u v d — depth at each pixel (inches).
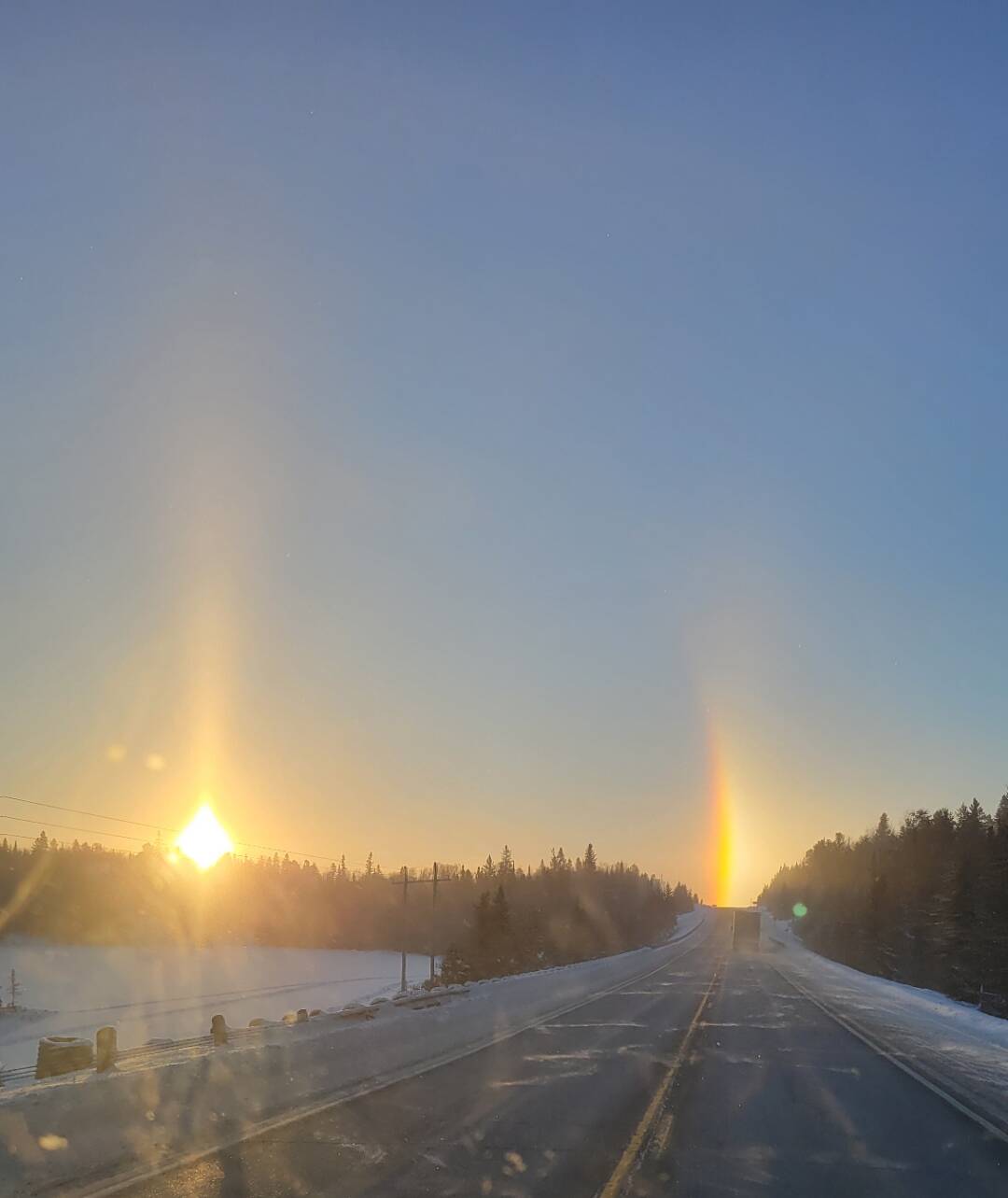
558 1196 295.6
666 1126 408.2
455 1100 459.2
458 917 4712.1
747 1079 546.9
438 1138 373.7
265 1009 2294.5
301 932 5022.1
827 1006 1115.3
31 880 4680.1
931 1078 583.2
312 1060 490.3
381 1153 346.3
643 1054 641.6
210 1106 387.2
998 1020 970.1
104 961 3782.0
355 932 4891.7
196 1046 579.2
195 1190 291.0
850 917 3663.9
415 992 951.0
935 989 2380.7
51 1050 467.2
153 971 3447.3
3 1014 2233.0
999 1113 472.4
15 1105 299.0
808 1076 569.9
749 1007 1066.1
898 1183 327.0
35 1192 281.3
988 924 2160.4
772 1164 347.3
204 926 5049.2
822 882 5959.6
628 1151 358.3
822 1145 383.2
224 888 5211.6
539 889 4891.7
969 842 3137.3
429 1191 298.2
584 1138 379.2
